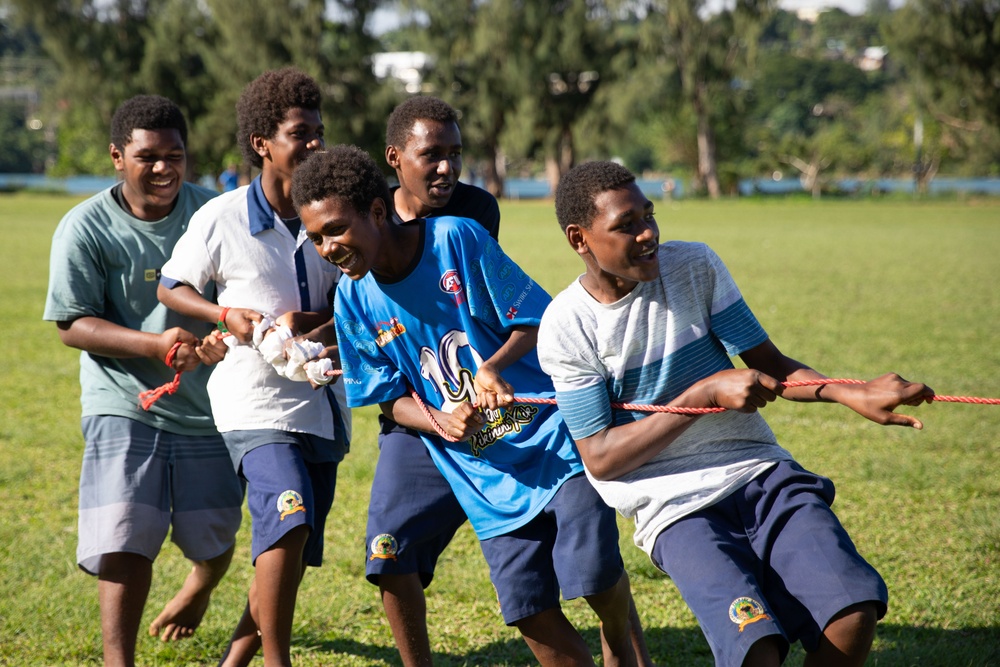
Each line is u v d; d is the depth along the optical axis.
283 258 3.79
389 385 3.52
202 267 3.75
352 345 3.53
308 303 3.84
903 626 4.18
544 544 3.37
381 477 3.61
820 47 149.12
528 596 3.34
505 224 32.12
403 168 3.89
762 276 16.75
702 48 55.41
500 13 53.44
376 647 4.16
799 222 34.28
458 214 3.99
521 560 3.36
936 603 4.36
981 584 4.56
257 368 3.70
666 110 60.94
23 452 6.79
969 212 41.53
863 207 47.47
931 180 65.88
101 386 3.84
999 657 3.89
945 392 8.28
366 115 51.72
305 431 3.71
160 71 53.34
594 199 2.87
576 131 54.91
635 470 3.02
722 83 57.47
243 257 3.76
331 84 52.12
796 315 12.29
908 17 53.78
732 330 3.05
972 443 6.80
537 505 3.33
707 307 3.06
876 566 4.79
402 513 3.54
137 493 3.72
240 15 50.31
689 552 2.85
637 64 56.22
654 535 2.97
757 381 2.79
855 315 12.32
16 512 5.64
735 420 3.03
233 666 3.76
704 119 59.38
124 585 3.66
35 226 28.44
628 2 54.75
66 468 6.47
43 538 5.22
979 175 70.12
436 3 54.56
